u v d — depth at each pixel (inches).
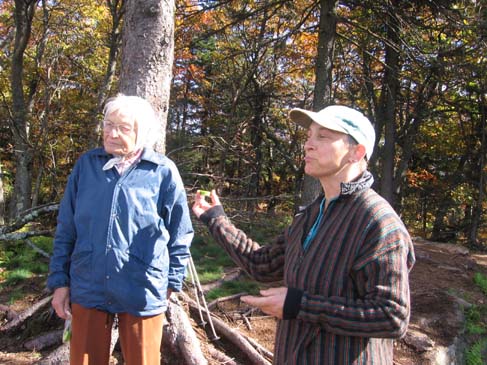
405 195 779.4
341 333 61.3
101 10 593.6
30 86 588.4
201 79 673.6
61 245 95.7
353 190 67.6
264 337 181.8
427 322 210.2
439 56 399.9
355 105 581.9
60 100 534.6
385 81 517.3
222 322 170.2
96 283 90.8
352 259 63.8
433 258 334.6
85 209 92.2
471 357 205.5
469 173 687.1
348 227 65.5
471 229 634.8
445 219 754.2
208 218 87.0
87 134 533.3
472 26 373.4
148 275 92.6
